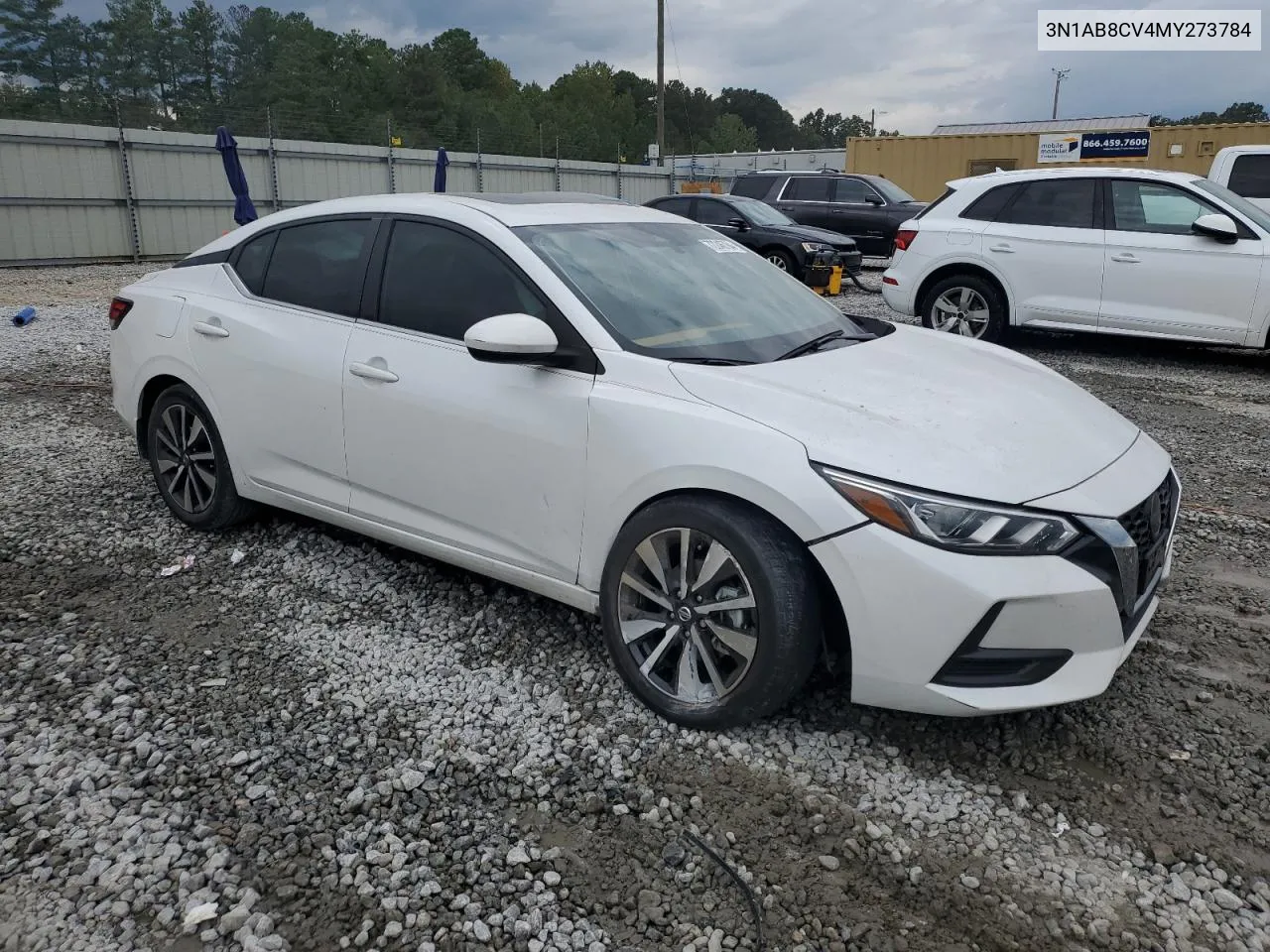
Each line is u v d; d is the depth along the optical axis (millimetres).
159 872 2428
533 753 2922
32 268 19219
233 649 3551
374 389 3695
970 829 2613
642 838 2574
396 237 3834
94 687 3270
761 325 3641
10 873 2428
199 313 4371
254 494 4312
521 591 4012
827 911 2326
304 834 2568
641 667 3119
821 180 19000
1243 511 5090
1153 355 9680
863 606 2693
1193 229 8508
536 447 3266
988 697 2678
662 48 34219
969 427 2949
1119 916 2314
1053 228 9164
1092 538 2697
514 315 3178
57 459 5863
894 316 12367
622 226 3939
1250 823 2627
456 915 2307
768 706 2881
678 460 2922
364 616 3818
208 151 21984
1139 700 3221
